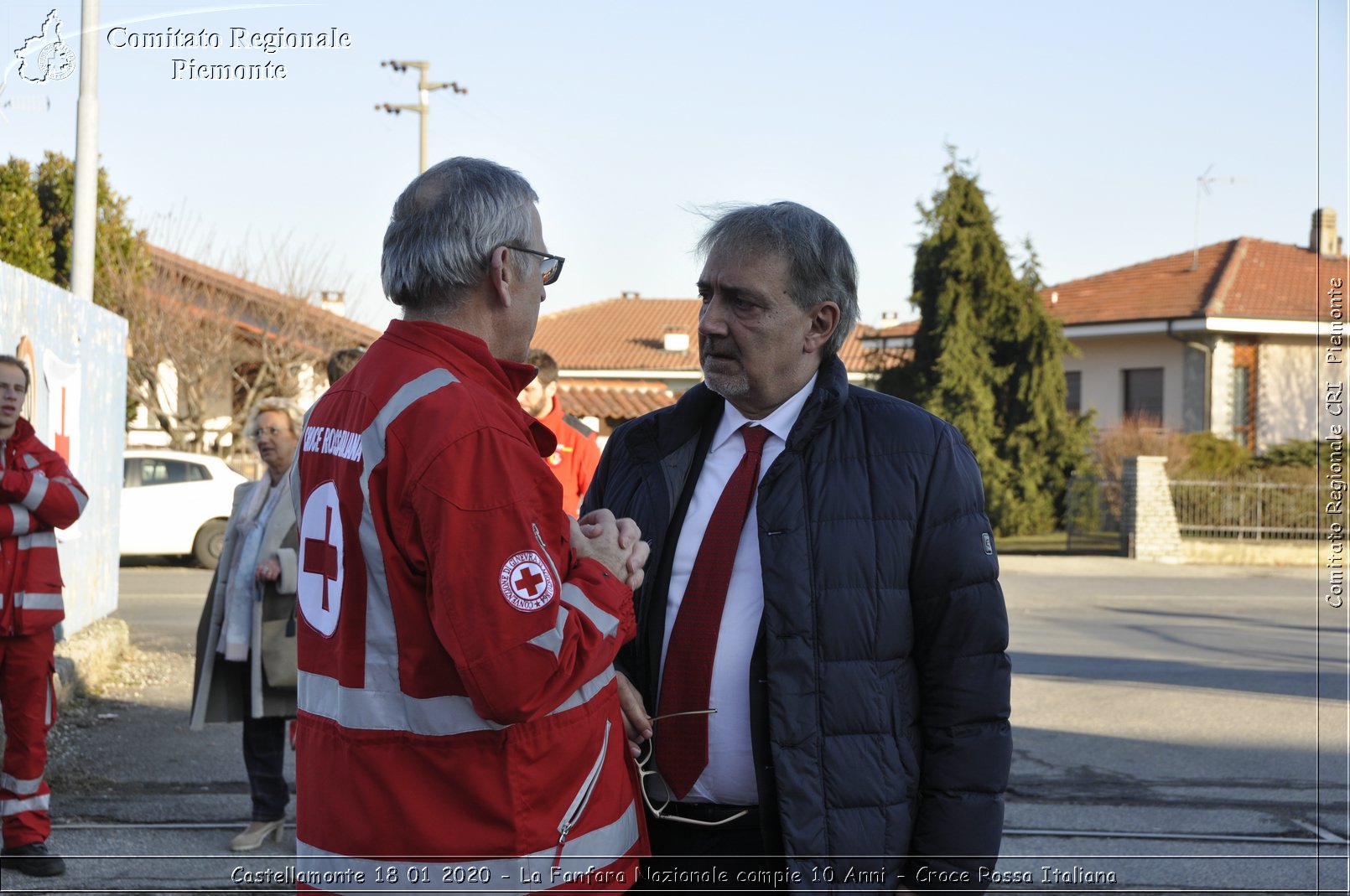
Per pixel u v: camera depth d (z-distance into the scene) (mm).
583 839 2141
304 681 2186
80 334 8773
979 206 23625
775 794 2379
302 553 2240
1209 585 16672
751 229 2510
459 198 2166
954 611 2424
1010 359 24156
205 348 23094
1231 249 31516
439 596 1933
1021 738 7109
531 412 5668
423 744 2010
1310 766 6469
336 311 27703
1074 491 21875
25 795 4590
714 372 2541
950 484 2459
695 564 2545
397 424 2016
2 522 4559
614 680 2309
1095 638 11438
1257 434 27906
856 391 2586
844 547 2398
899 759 2412
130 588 13898
